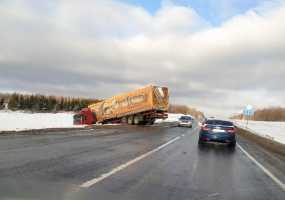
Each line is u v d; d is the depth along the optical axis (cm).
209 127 2358
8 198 725
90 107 5628
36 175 974
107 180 970
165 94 5119
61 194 780
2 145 1650
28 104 14375
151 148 1942
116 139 2425
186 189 919
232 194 895
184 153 1784
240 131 4834
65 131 2933
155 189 895
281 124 9188
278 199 871
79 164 1220
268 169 1399
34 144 1769
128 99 5125
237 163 1522
